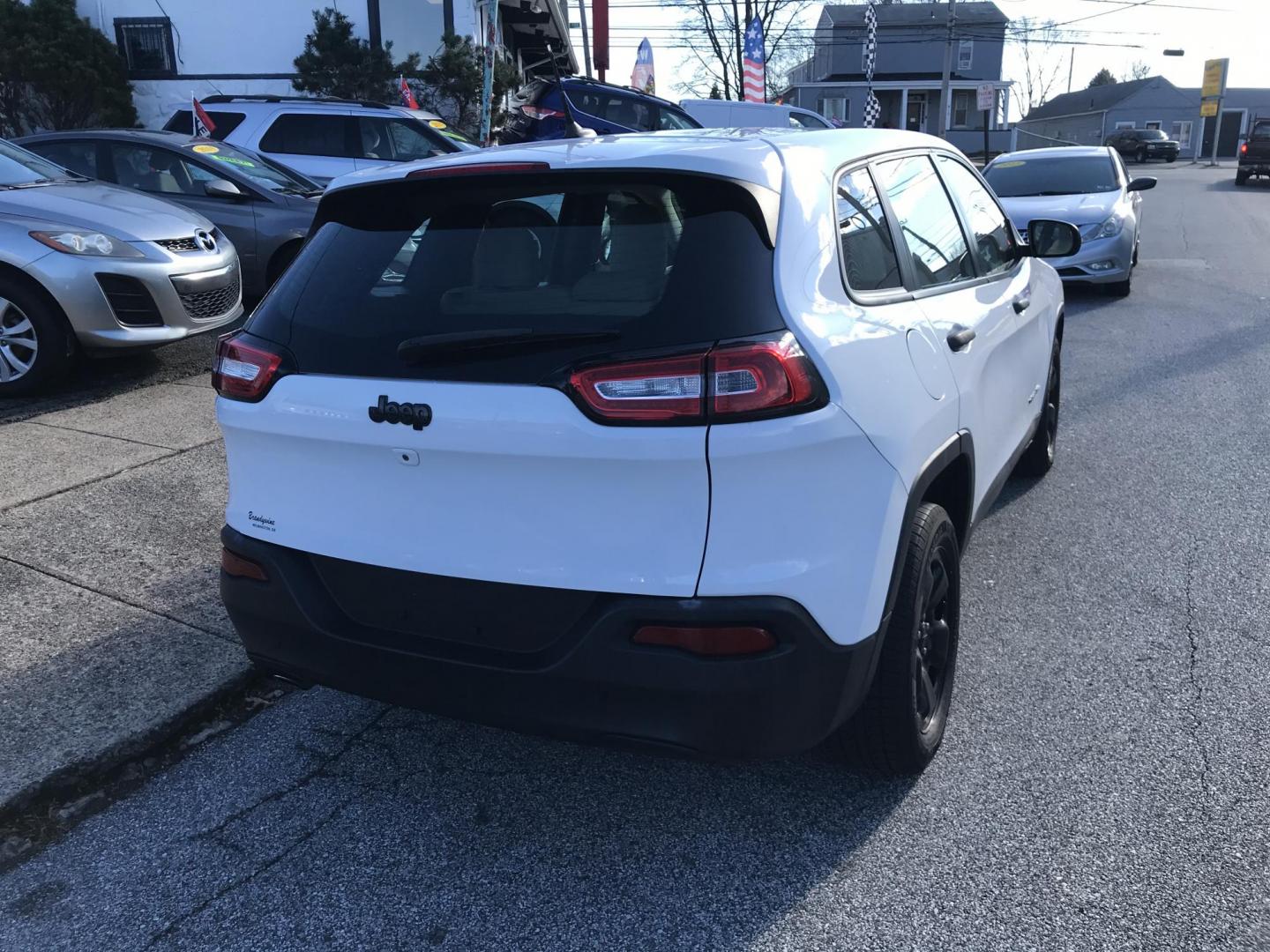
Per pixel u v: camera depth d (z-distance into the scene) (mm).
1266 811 2932
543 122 13516
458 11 20203
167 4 20969
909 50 55531
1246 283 12602
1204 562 4629
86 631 3871
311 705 3605
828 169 2852
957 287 3600
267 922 2588
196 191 9719
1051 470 5938
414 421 2443
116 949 2506
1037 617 4141
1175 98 74125
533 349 2361
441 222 2684
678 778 3160
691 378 2258
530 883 2709
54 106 20297
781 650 2363
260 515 2811
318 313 2695
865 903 2611
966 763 3186
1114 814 2928
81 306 6645
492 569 2477
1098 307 11234
